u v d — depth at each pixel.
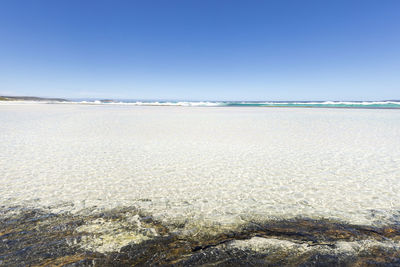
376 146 10.62
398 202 5.18
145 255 3.50
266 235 4.01
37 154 9.16
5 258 3.43
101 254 3.53
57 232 4.08
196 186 6.10
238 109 41.03
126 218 4.53
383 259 3.41
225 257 3.46
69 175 6.84
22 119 20.92
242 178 6.69
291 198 5.41
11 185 6.04
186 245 3.74
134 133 14.07
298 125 17.95
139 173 7.07
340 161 8.34
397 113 28.80
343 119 22.00
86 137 12.71
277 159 8.65
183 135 13.53
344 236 3.97
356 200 5.29
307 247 3.69
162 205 5.06
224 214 4.69
